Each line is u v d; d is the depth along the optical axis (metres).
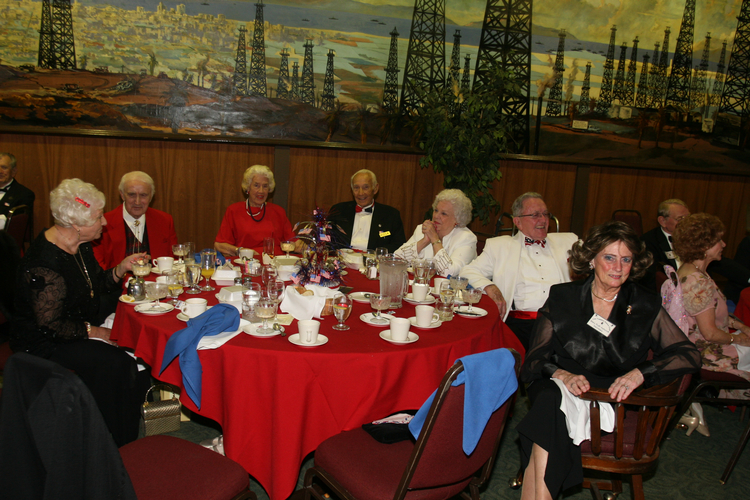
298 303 1.98
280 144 5.11
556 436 1.57
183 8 4.75
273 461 1.59
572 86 5.70
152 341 1.81
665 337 1.81
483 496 2.16
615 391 1.59
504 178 5.77
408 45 5.25
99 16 4.60
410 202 5.60
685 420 2.82
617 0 5.61
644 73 5.82
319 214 2.20
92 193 2.13
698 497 2.24
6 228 3.37
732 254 6.44
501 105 5.58
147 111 4.82
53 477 1.05
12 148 4.62
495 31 5.41
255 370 1.61
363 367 1.62
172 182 5.00
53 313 2.05
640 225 5.06
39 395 1.06
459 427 1.33
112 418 2.15
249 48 4.94
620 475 2.03
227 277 2.38
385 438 1.62
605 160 5.89
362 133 5.29
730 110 6.05
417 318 1.95
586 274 1.91
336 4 5.05
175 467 1.45
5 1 4.41
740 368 2.36
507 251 2.97
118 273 2.42
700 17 5.80
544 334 1.89
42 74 4.57
